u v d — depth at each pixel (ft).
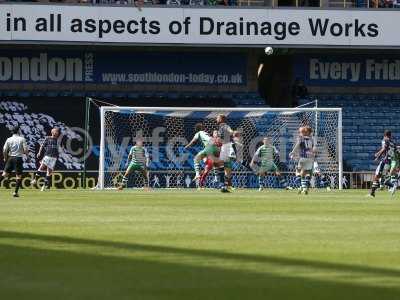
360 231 170.19
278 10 432.25
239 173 413.18
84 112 431.43
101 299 90.27
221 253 131.23
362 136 452.76
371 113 460.14
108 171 419.13
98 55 460.96
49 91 458.09
